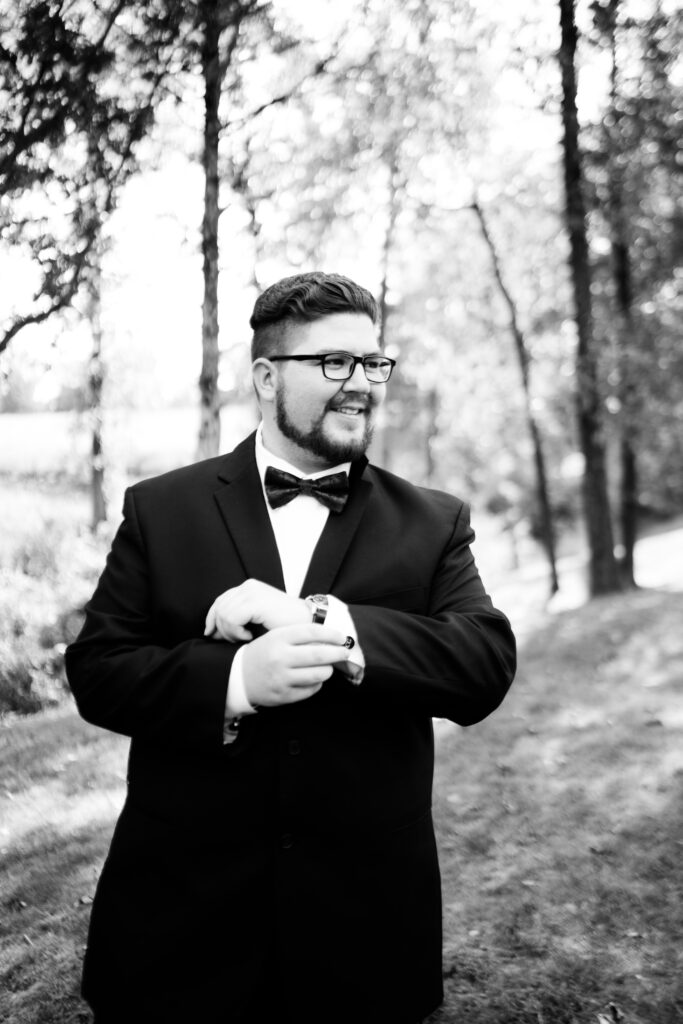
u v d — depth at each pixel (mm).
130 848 1553
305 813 1490
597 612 11172
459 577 1679
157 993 1494
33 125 4289
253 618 1404
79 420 9633
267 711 1507
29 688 5812
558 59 9602
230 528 1598
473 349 17609
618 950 2906
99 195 4742
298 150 7004
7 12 4113
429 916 1622
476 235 15367
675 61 9430
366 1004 1519
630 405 12766
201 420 5555
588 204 11688
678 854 3588
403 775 1587
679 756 4887
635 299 13062
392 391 21641
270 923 1505
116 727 1480
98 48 4395
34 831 3865
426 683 1422
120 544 1652
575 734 5496
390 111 7516
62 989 2654
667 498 29344
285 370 1534
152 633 1600
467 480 27094
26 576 6996
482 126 9273
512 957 2879
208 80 5078
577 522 33594
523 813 4184
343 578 1579
